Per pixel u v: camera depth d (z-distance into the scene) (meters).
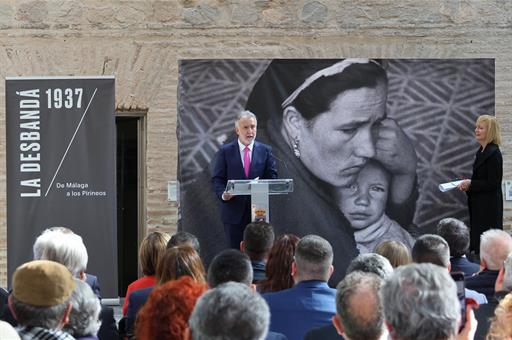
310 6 12.20
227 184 9.03
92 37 12.13
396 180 10.91
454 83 10.90
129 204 12.55
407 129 10.90
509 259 5.17
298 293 5.30
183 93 10.80
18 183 9.37
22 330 4.27
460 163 10.94
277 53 12.20
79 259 6.10
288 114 10.84
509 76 12.24
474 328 4.16
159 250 6.66
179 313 3.90
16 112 9.38
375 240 10.93
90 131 9.41
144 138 12.31
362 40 12.23
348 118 10.85
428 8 12.24
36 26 12.08
